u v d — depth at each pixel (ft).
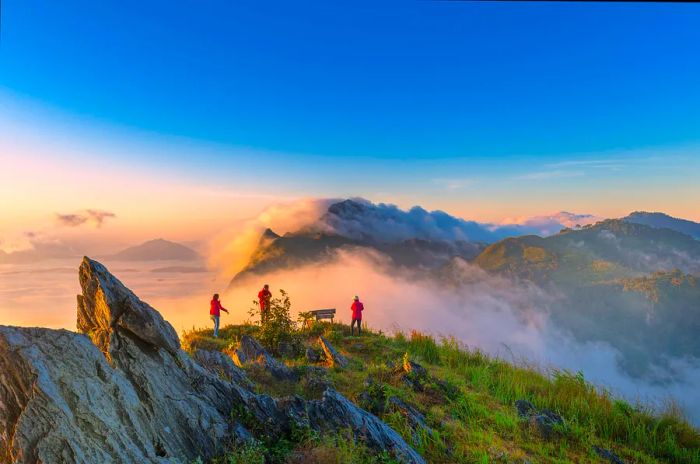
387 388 37.68
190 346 55.67
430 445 29.94
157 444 21.44
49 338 20.94
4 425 17.92
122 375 23.36
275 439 25.57
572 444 34.24
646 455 34.32
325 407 27.86
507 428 35.40
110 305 25.95
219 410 26.05
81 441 17.87
